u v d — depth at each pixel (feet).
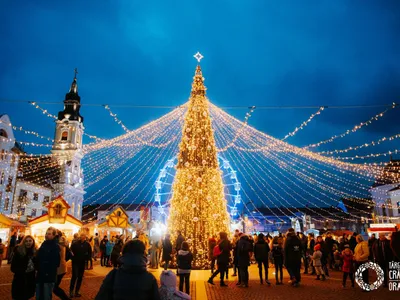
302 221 216.95
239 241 40.75
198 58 75.41
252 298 32.19
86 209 254.06
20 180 163.22
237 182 93.56
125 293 12.02
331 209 225.97
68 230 73.82
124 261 12.57
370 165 83.76
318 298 32.07
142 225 113.50
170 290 15.33
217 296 33.27
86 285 40.40
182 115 72.69
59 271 28.32
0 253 45.65
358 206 214.07
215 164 67.21
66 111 229.04
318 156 69.82
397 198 155.12
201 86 72.28
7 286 37.55
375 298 31.89
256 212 238.68
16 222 90.63
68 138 222.07
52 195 194.18
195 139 67.67
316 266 46.16
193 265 60.64
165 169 87.81
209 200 64.18
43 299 23.95
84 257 33.53
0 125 143.64
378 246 39.14
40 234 72.02
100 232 105.70
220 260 40.16
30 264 25.39
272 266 67.41
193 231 62.59
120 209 81.20
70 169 215.10
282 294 34.30
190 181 65.26
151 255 60.80
